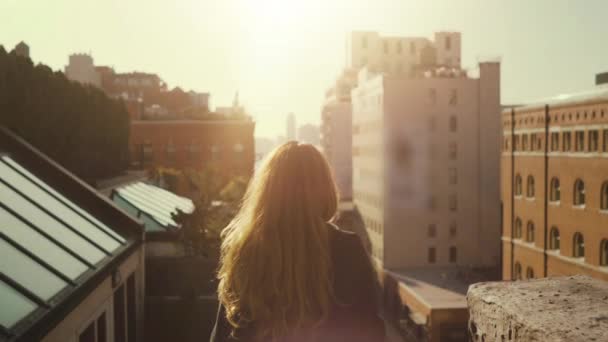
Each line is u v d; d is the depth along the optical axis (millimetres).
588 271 38844
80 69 105812
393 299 68000
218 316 2229
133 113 73312
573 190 40906
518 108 49062
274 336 2049
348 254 2125
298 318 2021
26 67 21953
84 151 28266
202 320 22484
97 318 13828
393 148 73438
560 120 42750
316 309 2033
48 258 12438
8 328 8820
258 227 2186
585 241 39469
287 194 2215
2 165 16422
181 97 107812
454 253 74125
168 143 70625
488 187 73938
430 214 73688
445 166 73562
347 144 125250
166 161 70500
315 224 2146
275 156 2322
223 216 26969
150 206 31125
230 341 2133
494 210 73875
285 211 2182
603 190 37719
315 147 2338
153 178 45812
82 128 27734
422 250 73750
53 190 17953
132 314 18734
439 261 74000
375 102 77375
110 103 34156
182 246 26812
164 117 74000
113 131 34781
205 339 22469
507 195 51125
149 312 22359
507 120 51031
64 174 19062
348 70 124312
